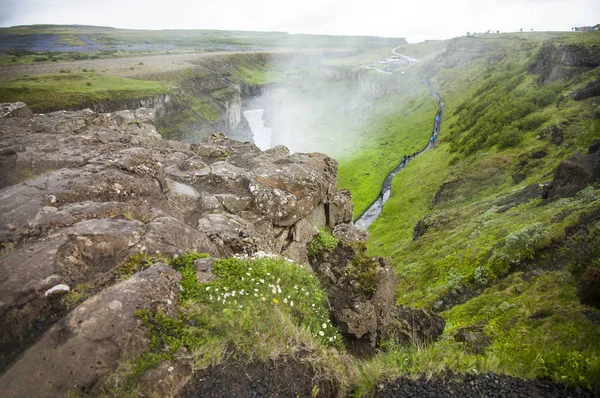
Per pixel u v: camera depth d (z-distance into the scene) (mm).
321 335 8461
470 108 93438
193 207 13070
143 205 10938
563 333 15398
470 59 138000
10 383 5465
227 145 20094
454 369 8445
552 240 25328
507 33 154625
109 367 5930
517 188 44375
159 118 99625
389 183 81625
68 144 14031
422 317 13797
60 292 6918
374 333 11438
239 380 6496
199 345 6797
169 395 5914
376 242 54781
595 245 22000
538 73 79750
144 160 12328
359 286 11938
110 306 6656
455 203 51625
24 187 9797
